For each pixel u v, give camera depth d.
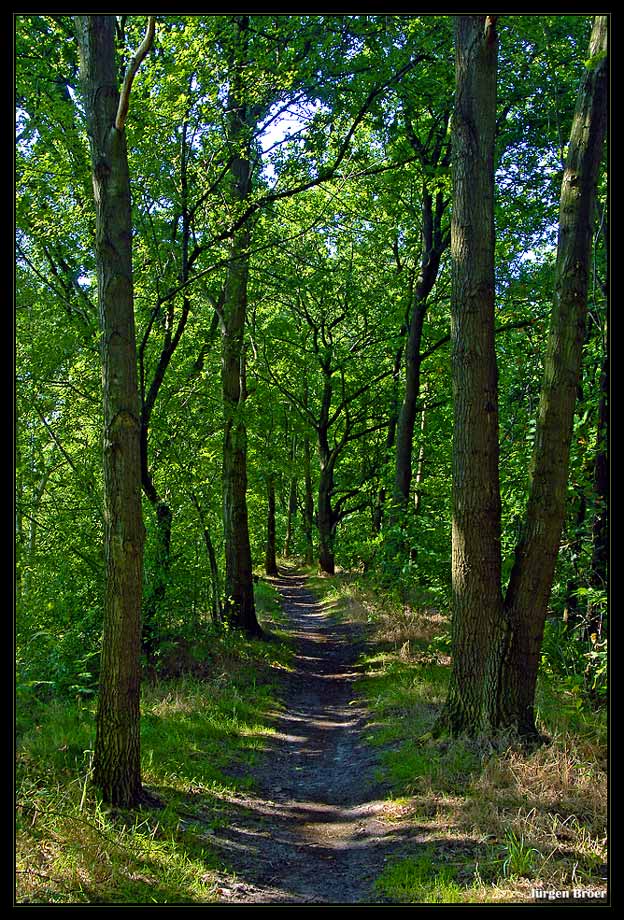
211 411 13.36
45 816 4.85
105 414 5.68
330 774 7.71
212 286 13.88
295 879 5.17
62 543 10.88
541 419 6.94
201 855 5.21
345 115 11.84
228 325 14.02
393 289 18.80
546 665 9.08
